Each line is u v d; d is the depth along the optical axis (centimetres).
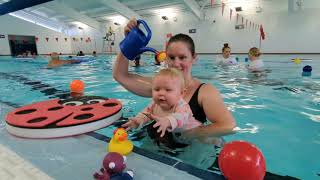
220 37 1414
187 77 182
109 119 182
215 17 1407
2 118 202
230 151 99
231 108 261
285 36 1204
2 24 1833
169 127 150
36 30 2009
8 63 1034
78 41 2170
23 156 129
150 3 1463
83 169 114
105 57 1313
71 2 1583
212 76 498
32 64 964
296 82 409
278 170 132
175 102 166
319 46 1131
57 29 2134
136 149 135
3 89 406
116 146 127
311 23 1127
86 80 493
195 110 176
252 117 230
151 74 559
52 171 113
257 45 1294
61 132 154
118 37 1880
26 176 109
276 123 213
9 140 151
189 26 1520
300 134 187
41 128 152
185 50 172
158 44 1680
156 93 168
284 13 1186
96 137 155
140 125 173
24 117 172
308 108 257
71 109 195
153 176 107
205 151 152
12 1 388
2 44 1852
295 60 737
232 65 704
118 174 103
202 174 108
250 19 1289
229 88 368
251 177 93
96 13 1750
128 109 262
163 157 125
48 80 507
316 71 538
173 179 104
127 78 214
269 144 169
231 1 1315
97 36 2017
